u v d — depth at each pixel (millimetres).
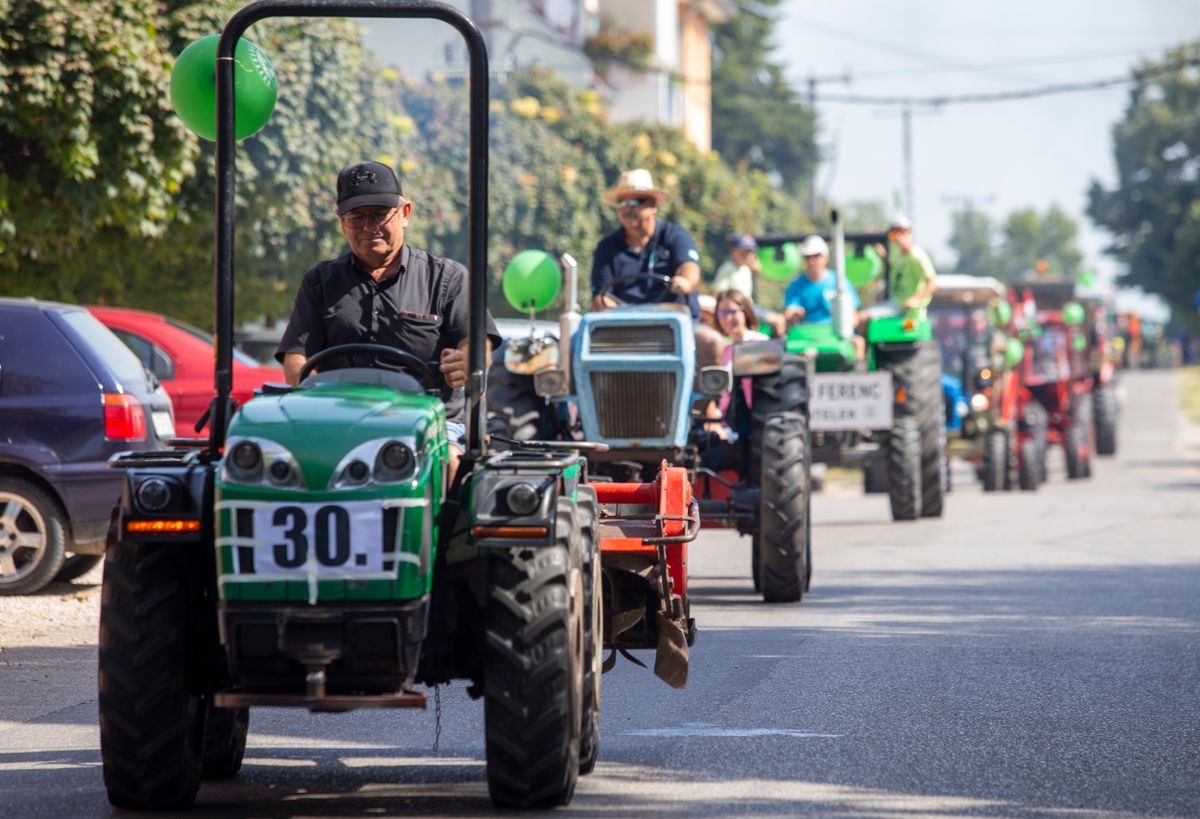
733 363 24109
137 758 11750
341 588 11180
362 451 11289
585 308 57125
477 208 12219
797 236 37500
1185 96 195250
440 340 13430
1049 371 58281
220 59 12539
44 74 28047
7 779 13211
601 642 13945
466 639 12430
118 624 11711
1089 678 17812
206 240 35719
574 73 100625
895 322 37938
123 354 24969
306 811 12062
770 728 15148
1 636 20938
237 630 11234
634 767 13531
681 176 75250
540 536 11531
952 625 21906
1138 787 12859
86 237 31734
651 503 16219
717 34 162625
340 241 39219
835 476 64188
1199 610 23406
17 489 23703
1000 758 13883
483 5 80938
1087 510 43000
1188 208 190375
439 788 12812
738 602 24297
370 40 73562
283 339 13438
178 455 12156
